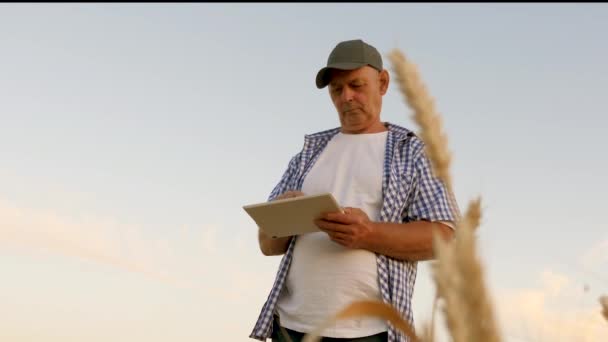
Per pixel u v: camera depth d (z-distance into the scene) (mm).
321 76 2812
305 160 2875
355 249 2430
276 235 2520
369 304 436
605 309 665
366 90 2711
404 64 619
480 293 274
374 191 2547
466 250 280
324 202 2240
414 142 2625
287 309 2541
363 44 2754
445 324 275
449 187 607
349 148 2725
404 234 2312
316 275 2471
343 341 2326
